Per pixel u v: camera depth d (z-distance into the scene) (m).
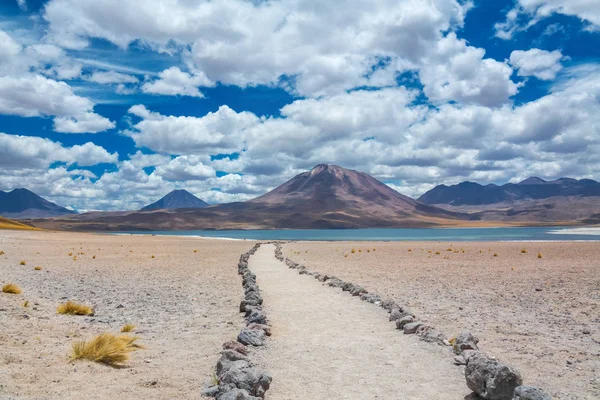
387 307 17.19
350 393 8.56
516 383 8.02
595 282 25.42
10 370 8.86
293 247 74.31
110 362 10.12
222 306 18.31
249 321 14.56
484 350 11.63
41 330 12.66
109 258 44.91
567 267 34.34
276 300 19.53
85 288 23.09
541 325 14.67
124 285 24.62
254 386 8.09
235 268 35.31
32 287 22.59
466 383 8.84
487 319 15.60
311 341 12.51
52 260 40.72
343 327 14.30
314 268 35.41
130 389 8.42
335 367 10.16
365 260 43.97
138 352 11.25
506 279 27.19
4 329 12.22
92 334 12.85
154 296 20.88
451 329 14.10
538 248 61.41
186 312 16.95
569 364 10.45
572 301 19.31
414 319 14.23
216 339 12.70
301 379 9.34
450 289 23.06
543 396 7.22
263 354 11.20
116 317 15.77
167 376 9.34
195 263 39.78
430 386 8.94
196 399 8.09
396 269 34.06
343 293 21.50
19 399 7.46
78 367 9.50
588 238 115.12
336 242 99.69
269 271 32.50
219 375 8.94
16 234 104.19
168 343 12.24
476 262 40.03
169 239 109.81
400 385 8.99
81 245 69.69
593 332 13.70
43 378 8.65
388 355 11.10
